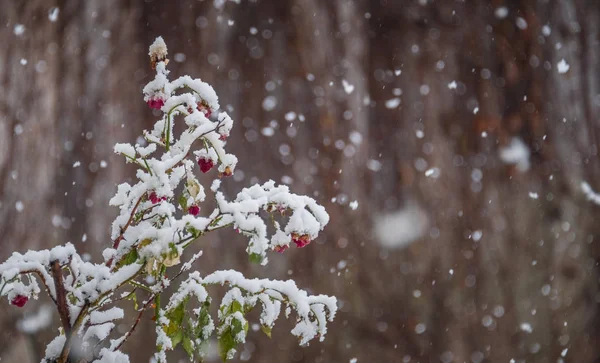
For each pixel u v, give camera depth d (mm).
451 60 7301
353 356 6395
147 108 6719
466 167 7020
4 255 6066
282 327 6246
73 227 6246
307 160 6773
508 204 6980
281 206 2584
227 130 2598
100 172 6422
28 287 2514
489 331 6691
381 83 7164
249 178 6637
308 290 6391
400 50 7277
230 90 6859
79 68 6656
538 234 6969
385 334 6508
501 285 6781
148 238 2490
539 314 6816
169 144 2586
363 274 6566
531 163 7145
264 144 6762
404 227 6738
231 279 2555
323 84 6992
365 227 6695
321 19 7180
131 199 2545
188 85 2611
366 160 6902
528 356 6730
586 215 7098
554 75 7418
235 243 6250
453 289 6703
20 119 6332
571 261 6984
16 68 6477
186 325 2531
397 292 6590
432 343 6586
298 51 7059
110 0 6898
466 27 7418
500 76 7348
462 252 6793
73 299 2533
